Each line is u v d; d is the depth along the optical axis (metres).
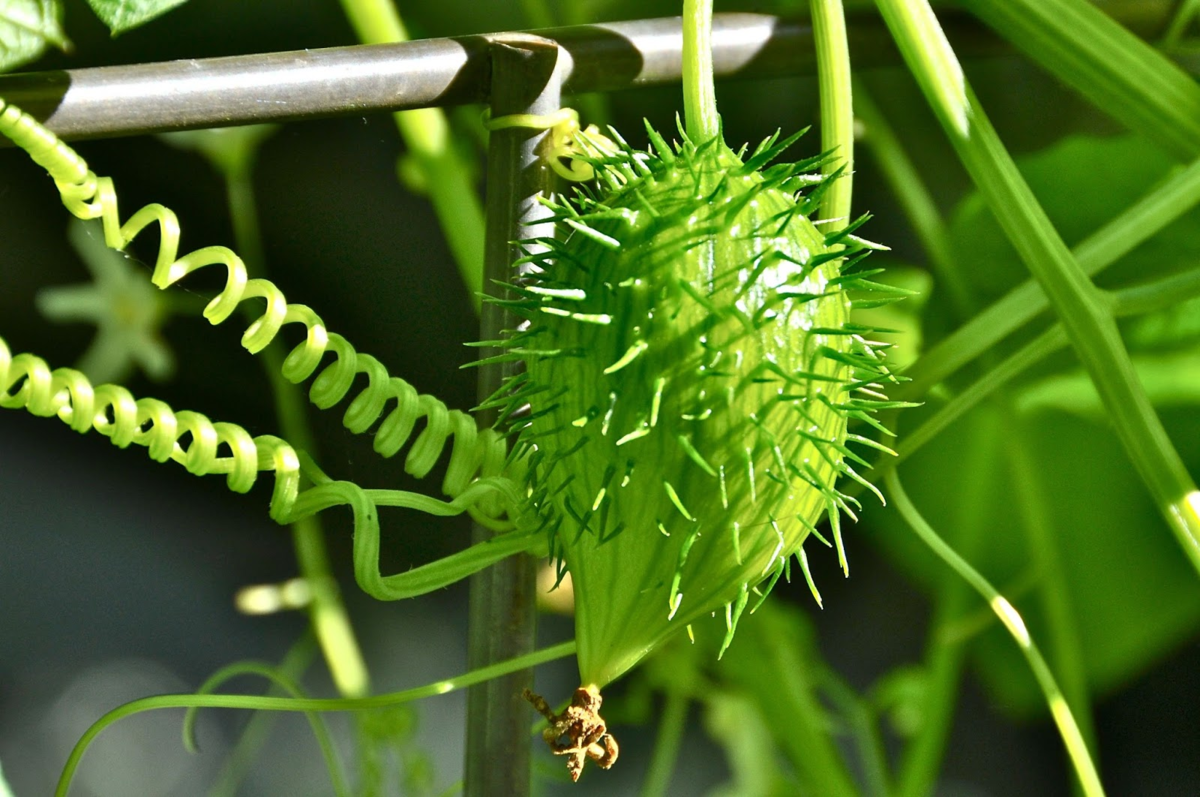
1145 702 0.61
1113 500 0.54
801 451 0.42
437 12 0.57
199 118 0.43
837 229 0.45
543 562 0.53
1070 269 0.45
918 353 0.54
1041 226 0.45
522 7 0.57
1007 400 0.53
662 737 0.57
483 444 0.44
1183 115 0.47
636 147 0.58
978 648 0.55
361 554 0.43
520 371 0.44
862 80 0.56
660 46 0.45
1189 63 0.49
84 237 0.59
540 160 0.44
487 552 0.44
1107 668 0.55
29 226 0.62
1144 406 0.45
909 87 0.59
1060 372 0.53
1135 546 0.54
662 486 0.41
